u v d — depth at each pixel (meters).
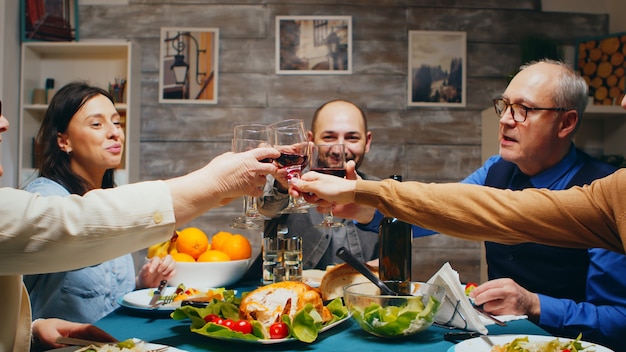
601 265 1.47
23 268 0.83
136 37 3.18
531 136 1.64
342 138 2.27
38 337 1.11
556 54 2.83
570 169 1.71
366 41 3.21
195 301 1.26
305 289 1.11
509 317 1.22
